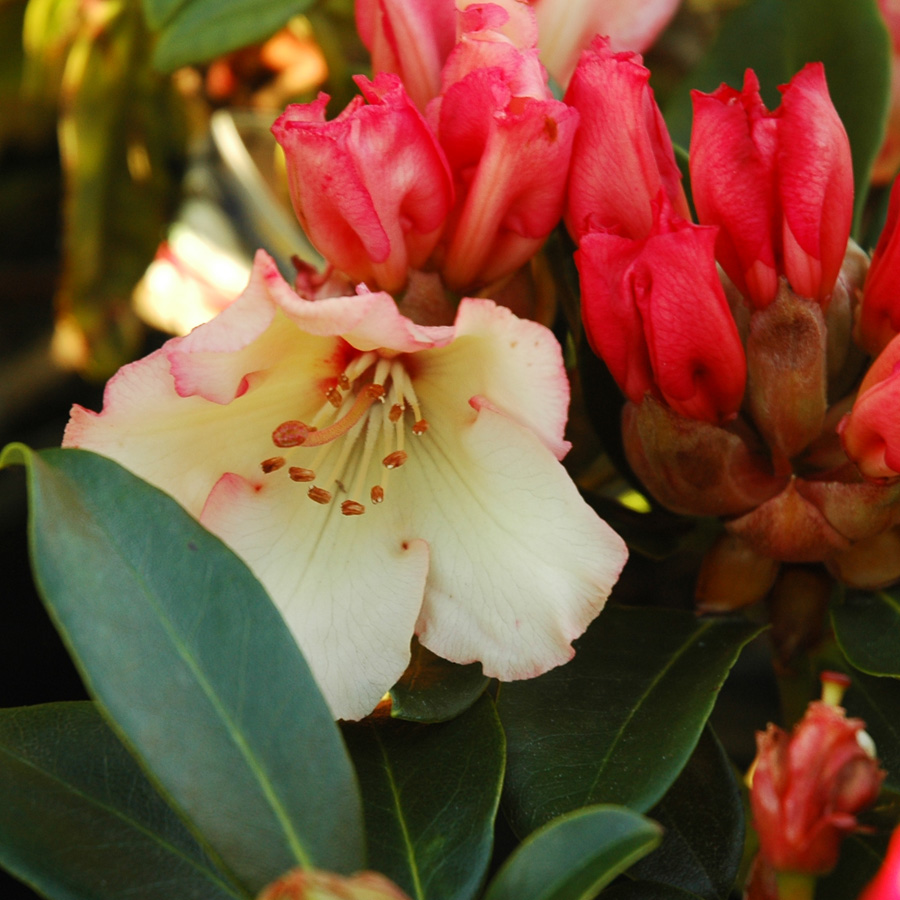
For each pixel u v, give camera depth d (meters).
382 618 0.48
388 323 0.46
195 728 0.45
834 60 0.56
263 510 0.49
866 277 0.49
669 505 0.49
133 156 0.69
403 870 0.46
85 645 0.44
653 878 0.48
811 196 0.47
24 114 0.75
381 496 0.49
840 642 0.49
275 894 0.42
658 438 0.48
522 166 0.48
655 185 0.48
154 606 0.45
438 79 0.51
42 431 0.81
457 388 0.48
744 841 0.49
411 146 0.48
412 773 0.47
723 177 0.47
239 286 0.67
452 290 0.50
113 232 0.71
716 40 0.59
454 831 0.47
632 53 0.48
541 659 0.47
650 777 0.47
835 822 0.44
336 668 0.48
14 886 0.65
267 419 0.49
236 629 0.45
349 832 0.45
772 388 0.48
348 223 0.48
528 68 0.48
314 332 0.46
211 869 0.46
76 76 0.66
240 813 0.45
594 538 0.47
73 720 0.47
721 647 0.49
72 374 0.80
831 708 0.45
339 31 0.67
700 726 0.47
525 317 0.51
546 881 0.43
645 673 0.49
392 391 0.49
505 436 0.47
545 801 0.47
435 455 0.49
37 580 0.44
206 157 0.69
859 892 0.49
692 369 0.48
